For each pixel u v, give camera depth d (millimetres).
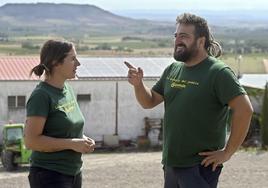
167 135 5148
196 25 4984
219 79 4887
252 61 105562
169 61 38469
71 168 5156
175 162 5086
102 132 35125
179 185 5109
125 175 13789
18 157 23047
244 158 16578
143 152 30188
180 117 5000
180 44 5004
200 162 5000
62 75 5188
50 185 5074
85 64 36562
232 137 4883
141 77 5320
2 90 33125
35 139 5004
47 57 5125
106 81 34844
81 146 5082
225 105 4969
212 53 5219
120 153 29594
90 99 34750
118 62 37562
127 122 35438
